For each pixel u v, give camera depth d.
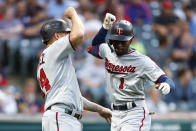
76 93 17.42
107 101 34.25
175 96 36.31
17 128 28.91
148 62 18.84
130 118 19.08
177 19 44.78
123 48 18.83
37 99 33.16
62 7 40.53
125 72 19.03
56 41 17.20
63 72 17.23
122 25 18.84
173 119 32.25
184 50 42.19
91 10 40.97
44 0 40.66
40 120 29.42
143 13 42.69
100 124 30.33
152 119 31.73
